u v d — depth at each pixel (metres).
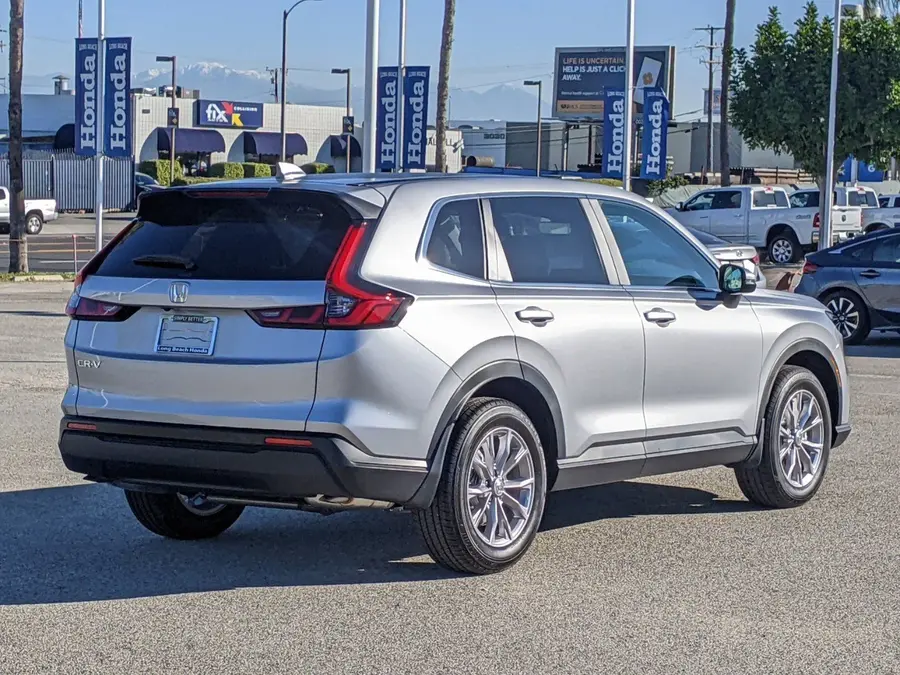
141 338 6.33
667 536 7.51
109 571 6.66
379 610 5.98
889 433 11.12
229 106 83.06
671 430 7.39
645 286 7.37
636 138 82.00
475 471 6.44
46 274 29.72
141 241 6.57
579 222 7.18
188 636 5.59
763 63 39.59
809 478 8.38
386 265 6.16
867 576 6.65
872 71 37.97
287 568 6.75
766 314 8.03
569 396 6.83
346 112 85.25
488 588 6.36
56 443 10.20
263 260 6.15
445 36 36.75
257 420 6.02
